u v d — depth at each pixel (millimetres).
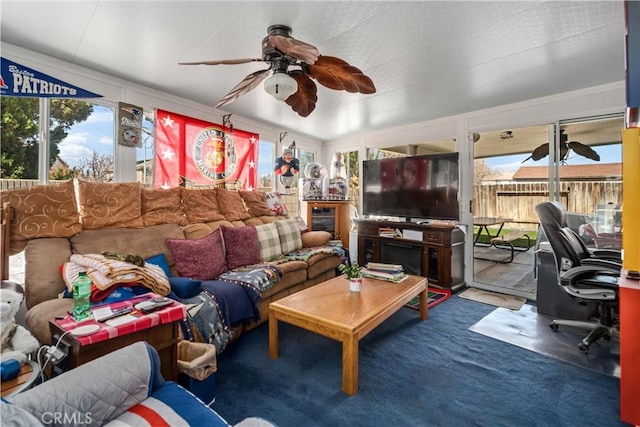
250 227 3248
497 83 2938
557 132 3307
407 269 4105
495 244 4090
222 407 1646
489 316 2945
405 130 4539
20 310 1925
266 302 2738
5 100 2242
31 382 1139
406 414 1599
